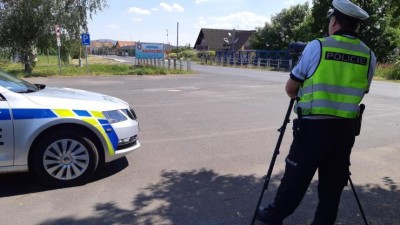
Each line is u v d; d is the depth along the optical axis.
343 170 2.98
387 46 37.44
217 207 3.97
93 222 3.64
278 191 3.16
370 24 34.88
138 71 26.39
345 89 2.77
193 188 4.51
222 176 4.95
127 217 3.74
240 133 7.51
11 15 24.34
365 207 3.99
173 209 3.92
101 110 4.66
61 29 25.97
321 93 2.76
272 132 7.64
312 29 42.47
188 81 20.48
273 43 52.56
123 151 4.83
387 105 11.74
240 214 3.81
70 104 4.51
